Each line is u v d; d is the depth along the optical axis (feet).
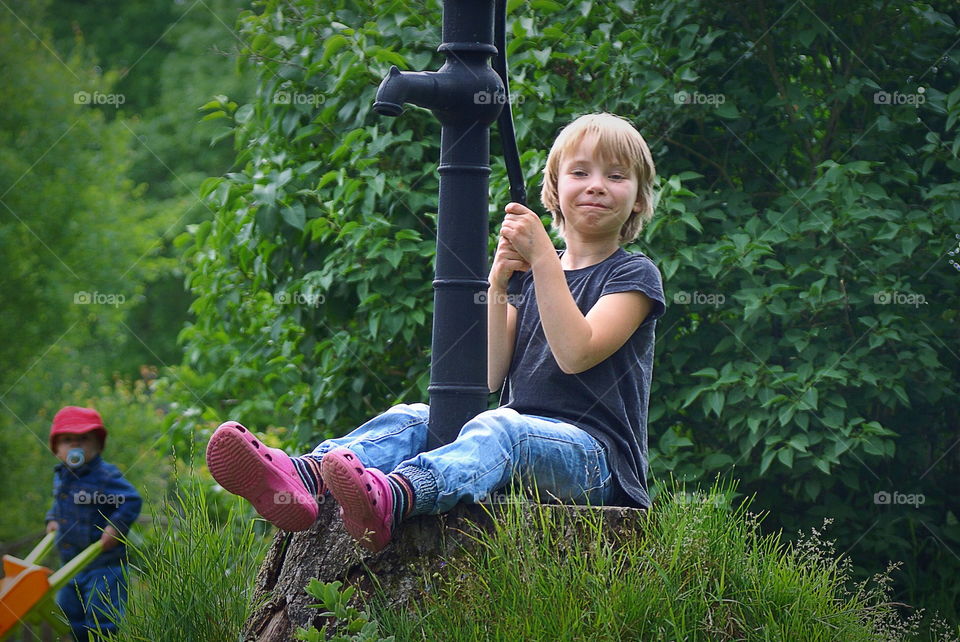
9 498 30.32
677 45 15.30
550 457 8.63
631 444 9.32
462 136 9.05
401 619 8.20
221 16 51.16
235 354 18.38
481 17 9.00
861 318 14.21
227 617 9.11
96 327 42.22
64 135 39.65
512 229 8.89
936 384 14.65
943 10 16.06
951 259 14.88
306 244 15.83
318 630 8.57
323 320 15.92
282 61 15.79
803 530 14.74
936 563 14.98
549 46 15.14
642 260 9.53
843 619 8.60
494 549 8.18
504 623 7.91
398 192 14.96
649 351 9.78
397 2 15.15
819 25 14.92
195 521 9.73
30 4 41.24
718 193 15.14
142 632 9.02
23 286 38.29
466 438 8.32
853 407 14.44
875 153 15.23
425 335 15.44
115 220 41.47
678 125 14.96
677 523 8.75
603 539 8.55
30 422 35.27
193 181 49.34
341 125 15.72
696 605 8.13
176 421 19.11
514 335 9.87
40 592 11.05
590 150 9.57
